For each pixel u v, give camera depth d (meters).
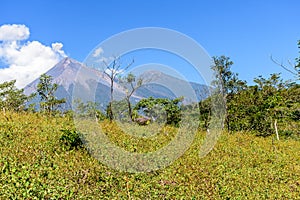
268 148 17.84
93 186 9.03
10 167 9.10
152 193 9.11
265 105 28.03
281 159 15.36
